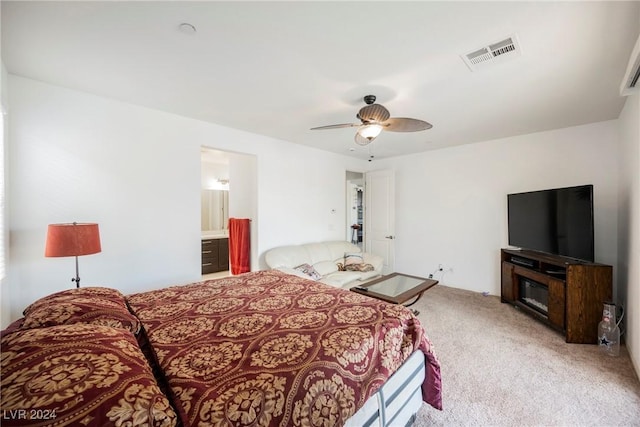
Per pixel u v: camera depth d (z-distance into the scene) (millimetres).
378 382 1219
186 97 2455
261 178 3727
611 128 2996
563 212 2779
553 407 1646
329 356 1119
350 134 3635
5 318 1934
